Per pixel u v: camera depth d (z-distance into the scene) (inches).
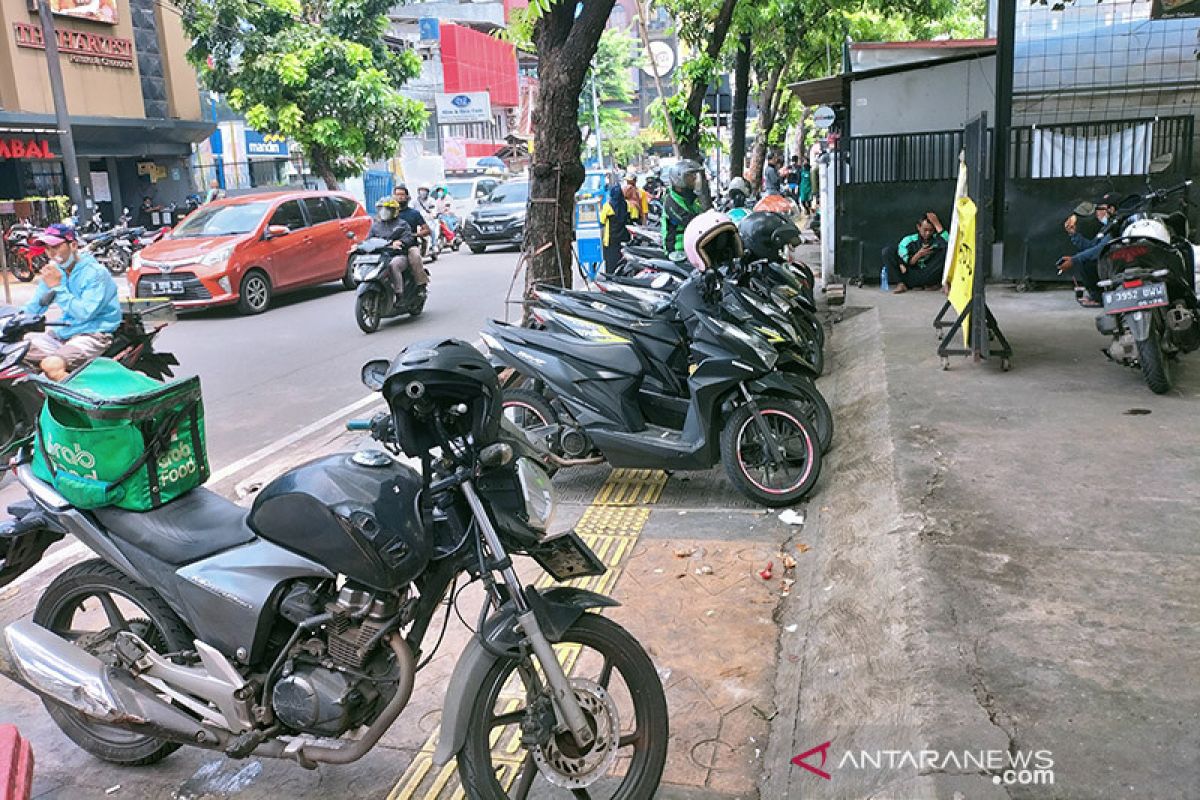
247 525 121.2
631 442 219.8
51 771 137.5
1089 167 415.8
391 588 110.8
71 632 138.8
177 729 122.5
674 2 612.1
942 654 129.3
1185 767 103.4
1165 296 237.5
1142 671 122.0
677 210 361.1
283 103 912.3
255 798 128.9
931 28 1059.3
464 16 1962.4
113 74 933.8
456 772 131.1
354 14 948.6
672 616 170.4
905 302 407.8
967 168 288.4
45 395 129.7
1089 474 190.5
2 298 665.6
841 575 169.0
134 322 311.6
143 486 126.9
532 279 325.7
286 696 115.4
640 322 231.3
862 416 248.8
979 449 208.4
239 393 361.7
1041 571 150.9
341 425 311.7
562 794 125.6
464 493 110.6
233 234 557.3
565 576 119.0
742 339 210.7
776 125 1096.2
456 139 1715.1
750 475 221.9
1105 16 434.6
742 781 126.1
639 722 119.2
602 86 1877.5
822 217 470.0
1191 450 201.3
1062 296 397.1
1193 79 429.4
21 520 134.6
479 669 111.0
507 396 239.6
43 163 910.4
